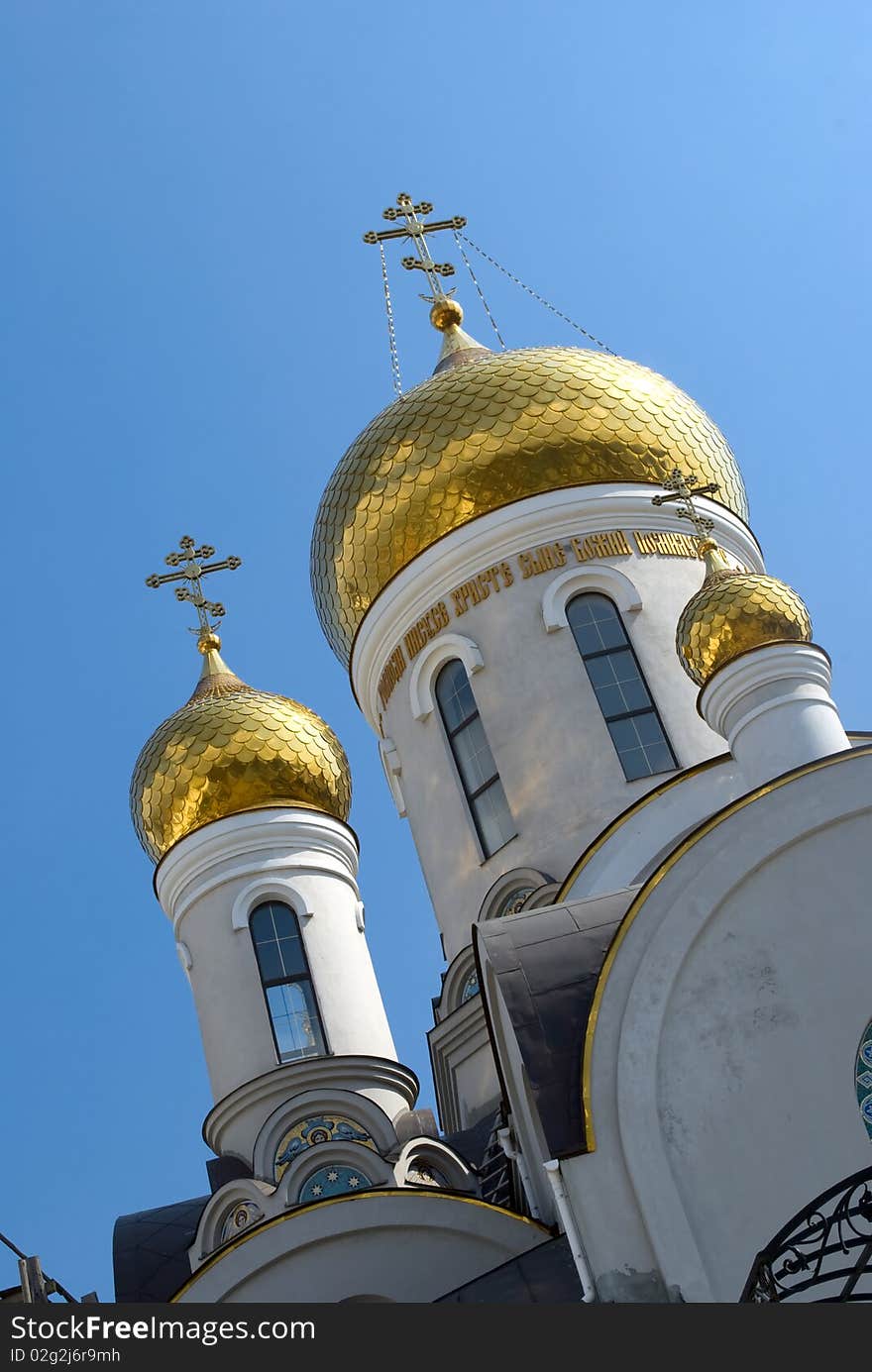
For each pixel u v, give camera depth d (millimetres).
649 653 28562
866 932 18859
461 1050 28469
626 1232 17625
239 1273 22219
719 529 30516
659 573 29344
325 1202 22594
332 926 28250
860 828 19312
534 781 28047
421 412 30859
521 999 19281
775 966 18750
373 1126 25500
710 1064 18328
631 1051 18375
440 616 29719
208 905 28047
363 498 30828
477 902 28406
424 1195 22641
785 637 23766
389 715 30547
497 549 29578
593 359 31547
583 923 20281
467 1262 22266
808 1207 15531
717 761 24297
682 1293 17188
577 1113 18266
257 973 27453
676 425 30953
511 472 29938
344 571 31297
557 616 28750
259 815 28656
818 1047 18359
